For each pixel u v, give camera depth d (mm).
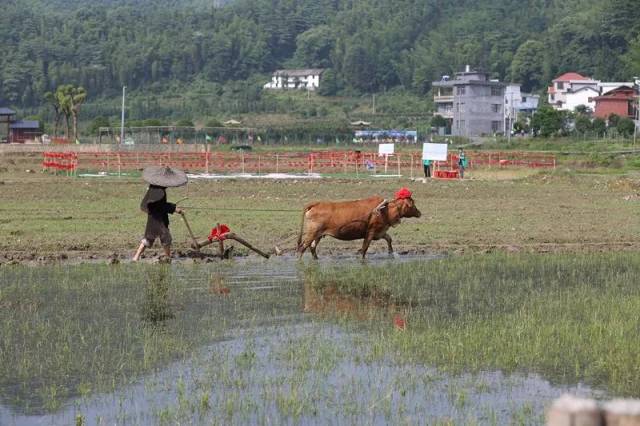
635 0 138125
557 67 139125
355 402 9992
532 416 9539
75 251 20688
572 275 18500
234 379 10820
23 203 31625
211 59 163125
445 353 11953
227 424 9273
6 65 149625
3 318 13898
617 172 52875
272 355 11938
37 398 10094
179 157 57312
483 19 165000
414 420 9430
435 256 21094
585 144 80938
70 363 11438
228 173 50750
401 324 13836
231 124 116562
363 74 153875
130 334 12984
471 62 146000
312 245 20594
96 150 69000
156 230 19422
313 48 168125
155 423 9312
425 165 46500
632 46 104062
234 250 21156
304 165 56750
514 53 149375
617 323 13461
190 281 17281
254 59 166250
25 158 61125
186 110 141750
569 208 31656
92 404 9906
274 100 148500
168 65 161250
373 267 19234
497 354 11867
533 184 42500
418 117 126250
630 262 20281
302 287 16844
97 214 28094
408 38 164250
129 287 16531
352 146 91188
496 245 22688
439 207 31438
